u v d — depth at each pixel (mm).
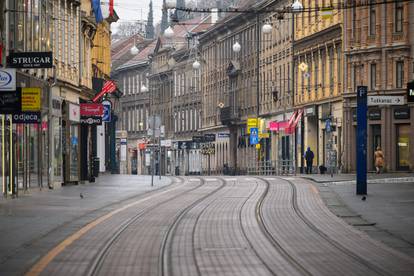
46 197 49406
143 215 36594
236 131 142750
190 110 168500
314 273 20156
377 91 89750
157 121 71562
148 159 176750
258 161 114312
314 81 105250
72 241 26750
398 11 88688
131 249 25000
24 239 27094
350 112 93312
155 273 20391
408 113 86875
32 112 47781
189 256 23406
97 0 78000
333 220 33438
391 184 59344
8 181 48250
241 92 139625
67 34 69125
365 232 29172
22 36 52000
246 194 51719
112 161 117750
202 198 48281
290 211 37969
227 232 29547
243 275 19953
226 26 145000
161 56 182625
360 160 47688
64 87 66438
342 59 94750
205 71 159750
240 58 139750
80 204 43188
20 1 51375
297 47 111688
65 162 66438
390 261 22156
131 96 199125
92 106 70125
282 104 118438
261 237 27844
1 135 46938
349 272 20328
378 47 89750
